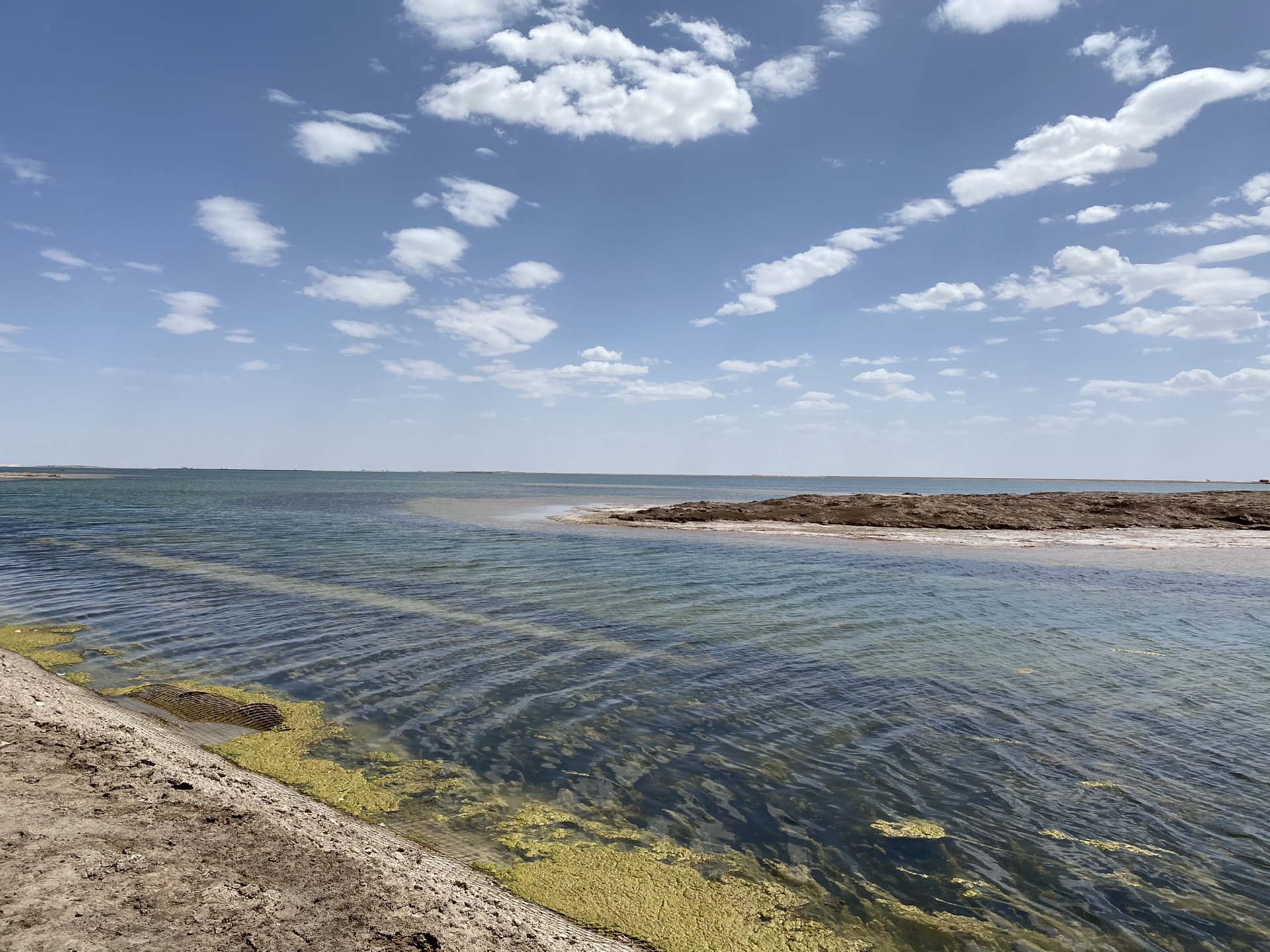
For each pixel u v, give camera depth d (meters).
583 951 5.15
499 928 5.23
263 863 5.73
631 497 96.62
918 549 31.70
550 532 38.88
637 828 7.32
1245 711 10.80
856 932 5.70
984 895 6.23
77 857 5.54
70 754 7.78
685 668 12.88
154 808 6.60
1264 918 5.95
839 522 44.03
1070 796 8.08
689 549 30.94
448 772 8.59
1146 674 12.69
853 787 8.28
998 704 11.09
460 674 12.37
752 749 9.35
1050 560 28.25
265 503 67.06
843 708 10.90
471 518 49.16
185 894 5.15
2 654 13.23
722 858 6.76
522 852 6.80
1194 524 41.59
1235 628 16.31
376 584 21.09
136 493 87.44
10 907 4.76
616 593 20.05
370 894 5.40
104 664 12.82
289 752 9.06
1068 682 12.23
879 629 16.08
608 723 10.20
